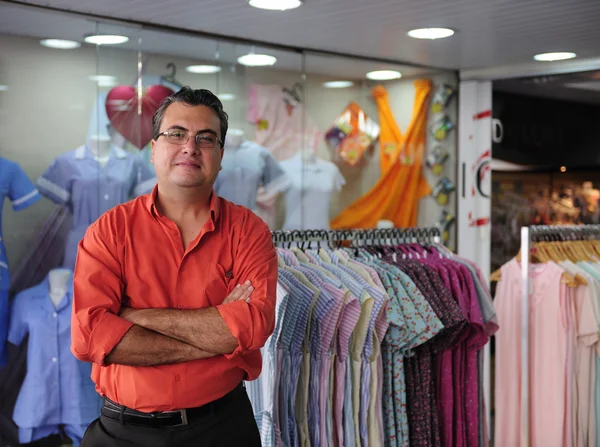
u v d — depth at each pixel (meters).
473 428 3.04
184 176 1.67
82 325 1.63
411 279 2.78
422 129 3.90
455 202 4.08
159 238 1.72
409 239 3.16
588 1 2.47
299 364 2.48
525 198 4.23
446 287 2.88
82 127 2.83
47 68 2.72
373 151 3.71
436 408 2.92
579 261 3.50
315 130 3.49
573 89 3.89
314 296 2.49
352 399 2.65
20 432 2.73
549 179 4.17
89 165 2.86
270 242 1.83
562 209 4.12
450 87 4.00
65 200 2.81
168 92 3.02
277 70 3.33
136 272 1.70
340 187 3.60
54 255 2.80
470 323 2.94
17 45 2.65
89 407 2.88
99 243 1.69
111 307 1.66
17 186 2.70
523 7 2.55
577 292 3.40
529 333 3.46
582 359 3.43
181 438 1.68
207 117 1.70
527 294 3.34
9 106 2.66
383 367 2.76
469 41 3.18
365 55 3.57
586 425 3.45
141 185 2.99
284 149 3.39
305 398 2.53
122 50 2.88
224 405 1.74
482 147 4.07
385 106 3.73
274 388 2.38
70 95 2.79
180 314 1.65
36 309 2.76
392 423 2.75
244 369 1.77
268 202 3.35
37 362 2.76
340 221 3.61
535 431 3.46
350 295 2.53
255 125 3.28
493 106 4.19
